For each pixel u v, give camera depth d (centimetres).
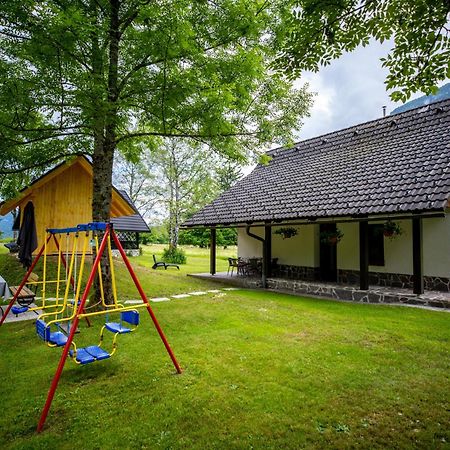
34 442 280
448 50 328
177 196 2395
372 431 287
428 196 726
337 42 364
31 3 450
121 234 2536
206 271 1631
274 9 579
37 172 705
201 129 671
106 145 697
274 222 1034
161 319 656
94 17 505
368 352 466
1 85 495
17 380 398
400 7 314
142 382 385
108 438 284
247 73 619
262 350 478
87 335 563
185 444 275
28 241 822
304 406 327
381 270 980
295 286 1021
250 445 272
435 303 739
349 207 845
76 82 509
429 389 358
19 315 717
